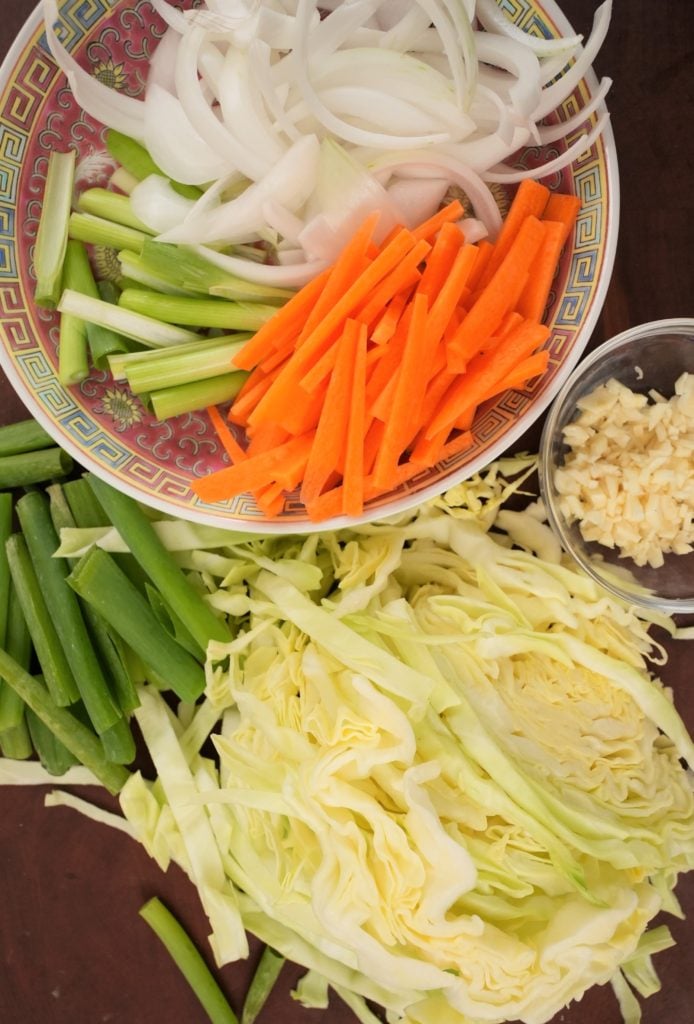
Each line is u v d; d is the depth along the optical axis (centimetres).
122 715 109
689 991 119
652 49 106
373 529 110
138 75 99
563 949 99
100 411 102
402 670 99
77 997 117
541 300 93
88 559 102
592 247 95
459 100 88
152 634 106
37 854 115
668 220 109
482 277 95
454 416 92
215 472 98
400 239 86
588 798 104
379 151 93
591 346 113
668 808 111
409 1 93
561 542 111
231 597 108
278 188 92
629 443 111
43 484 115
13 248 98
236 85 90
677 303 112
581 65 90
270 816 104
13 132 96
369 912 95
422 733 101
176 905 115
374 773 98
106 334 100
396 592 111
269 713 101
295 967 116
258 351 91
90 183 101
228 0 89
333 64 90
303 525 97
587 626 109
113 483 100
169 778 109
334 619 102
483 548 109
